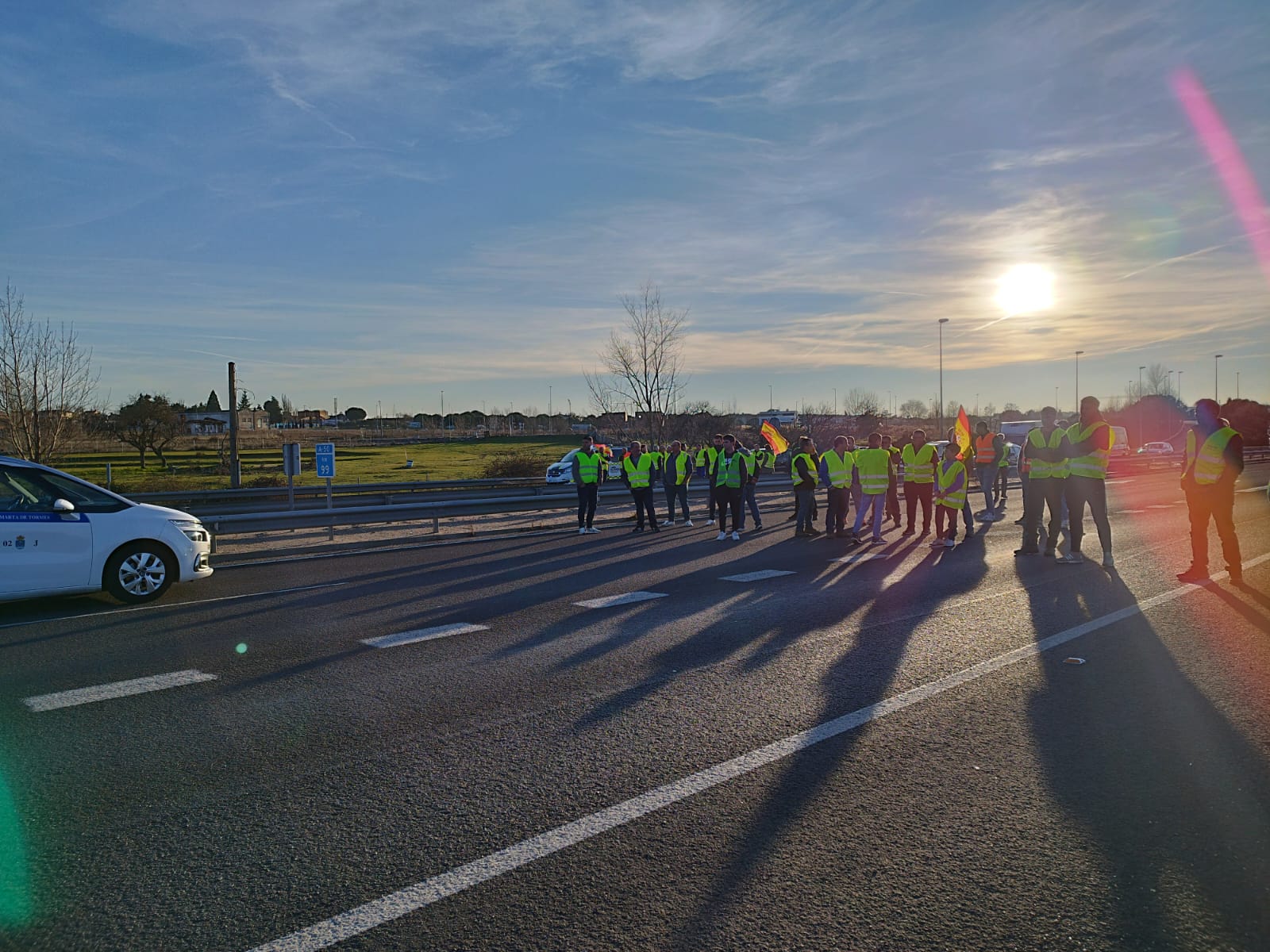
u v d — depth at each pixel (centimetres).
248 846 375
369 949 299
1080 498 1148
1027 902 323
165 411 4809
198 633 804
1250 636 734
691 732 512
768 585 1024
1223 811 398
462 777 450
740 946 297
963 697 573
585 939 303
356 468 4884
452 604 938
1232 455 965
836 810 402
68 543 907
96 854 370
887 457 1409
